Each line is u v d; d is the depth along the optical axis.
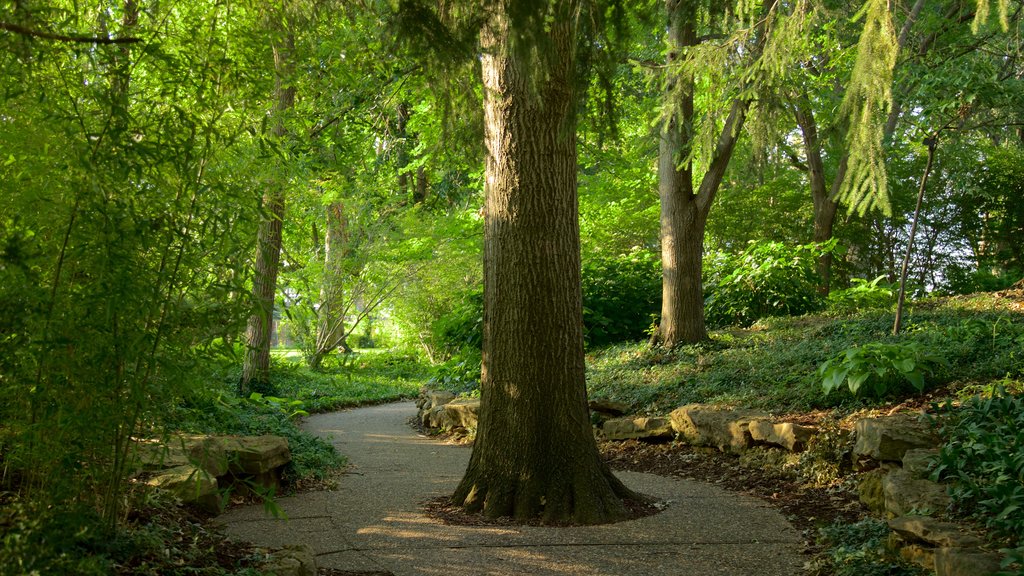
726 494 5.99
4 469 3.39
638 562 4.18
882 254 19.41
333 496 5.87
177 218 3.10
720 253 14.51
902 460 5.02
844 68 12.18
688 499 5.79
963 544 3.48
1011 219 18.62
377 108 12.15
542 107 4.86
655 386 9.30
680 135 9.89
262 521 4.95
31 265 2.78
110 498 3.22
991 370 6.52
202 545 3.79
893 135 13.00
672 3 7.49
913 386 6.73
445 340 13.11
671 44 9.92
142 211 3.01
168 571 3.18
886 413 6.36
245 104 3.39
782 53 6.66
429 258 18.48
